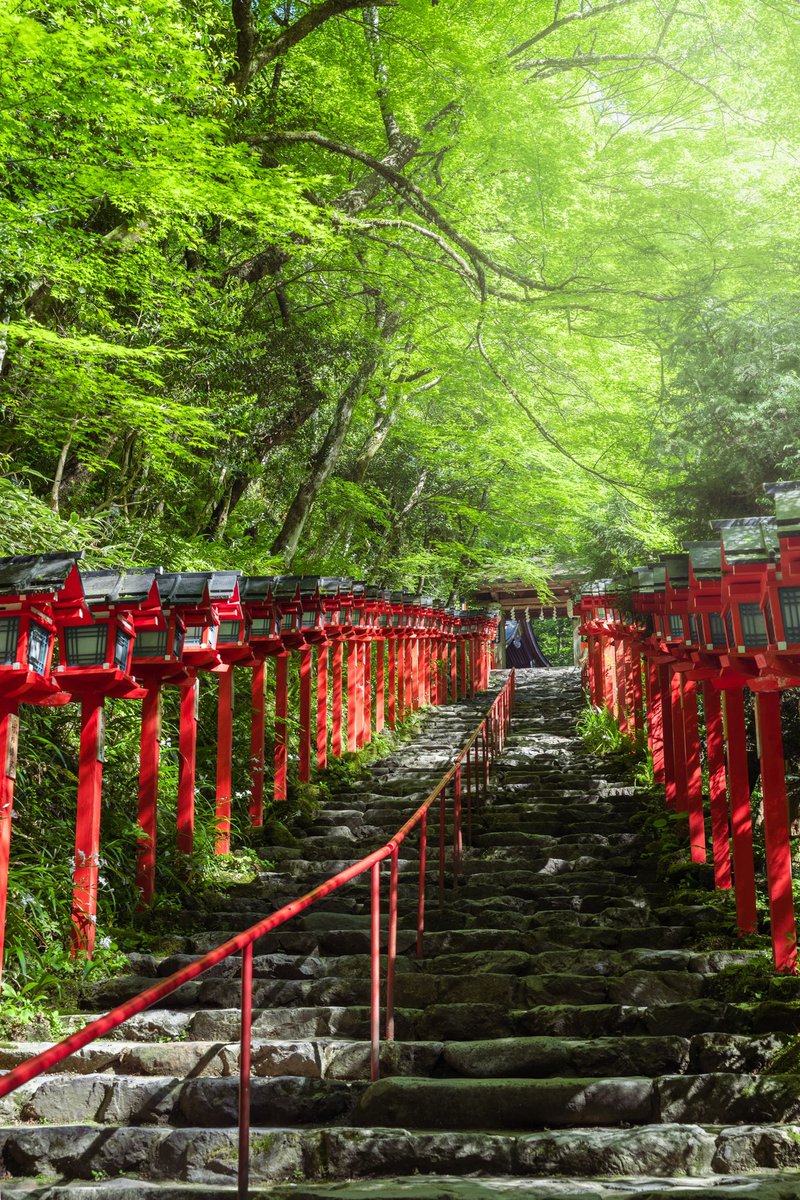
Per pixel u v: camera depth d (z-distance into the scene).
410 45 11.77
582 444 15.16
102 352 8.66
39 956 6.42
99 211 10.28
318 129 14.77
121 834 8.09
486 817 10.85
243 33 11.23
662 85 13.21
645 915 7.59
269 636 10.48
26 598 5.66
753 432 8.91
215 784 10.64
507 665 38.09
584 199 11.25
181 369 12.04
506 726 17.80
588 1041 5.29
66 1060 5.43
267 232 9.79
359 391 16.09
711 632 6.79
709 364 9.38
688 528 10.29
